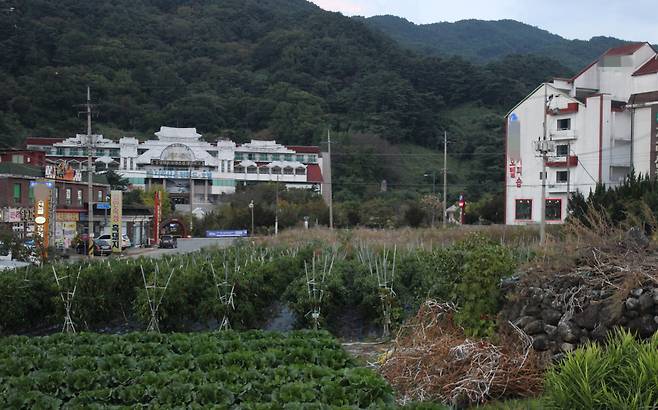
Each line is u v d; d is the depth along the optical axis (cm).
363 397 620
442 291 1070
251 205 5884
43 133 8369
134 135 9712
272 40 12938
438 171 7681
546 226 3284
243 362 775
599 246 809
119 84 10488
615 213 2430
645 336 681
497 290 866
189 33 13638
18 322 1241
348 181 7600
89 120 3406
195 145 9131
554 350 742
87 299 1270
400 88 9331
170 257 1705
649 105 4084
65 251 4022
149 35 12800
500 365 698
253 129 10662
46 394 701
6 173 3916
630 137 4197
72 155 8075
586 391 483
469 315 864
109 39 11569
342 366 776
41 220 2878
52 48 10169
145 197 7031
